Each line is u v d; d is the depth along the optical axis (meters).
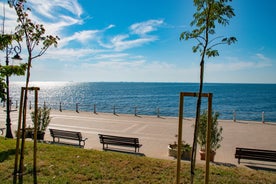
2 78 6.95
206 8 4.39
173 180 6.52
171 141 12.70
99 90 147.88
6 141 10.27
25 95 6.23
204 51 4.41
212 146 9.48
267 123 19.00
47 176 6.45
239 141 13.12
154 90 145.00
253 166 8.80
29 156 8.06
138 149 10.50
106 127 16.73
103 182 6.26
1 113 22.80
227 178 6.80
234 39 4.35
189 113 37.94
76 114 23.03
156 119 20.39
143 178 6.62
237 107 52.94
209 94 4.23
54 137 11.80
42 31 6.32
